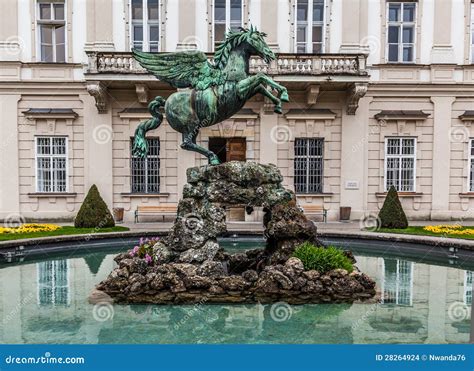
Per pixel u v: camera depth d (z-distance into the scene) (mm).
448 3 15734
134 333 4375
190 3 15539
